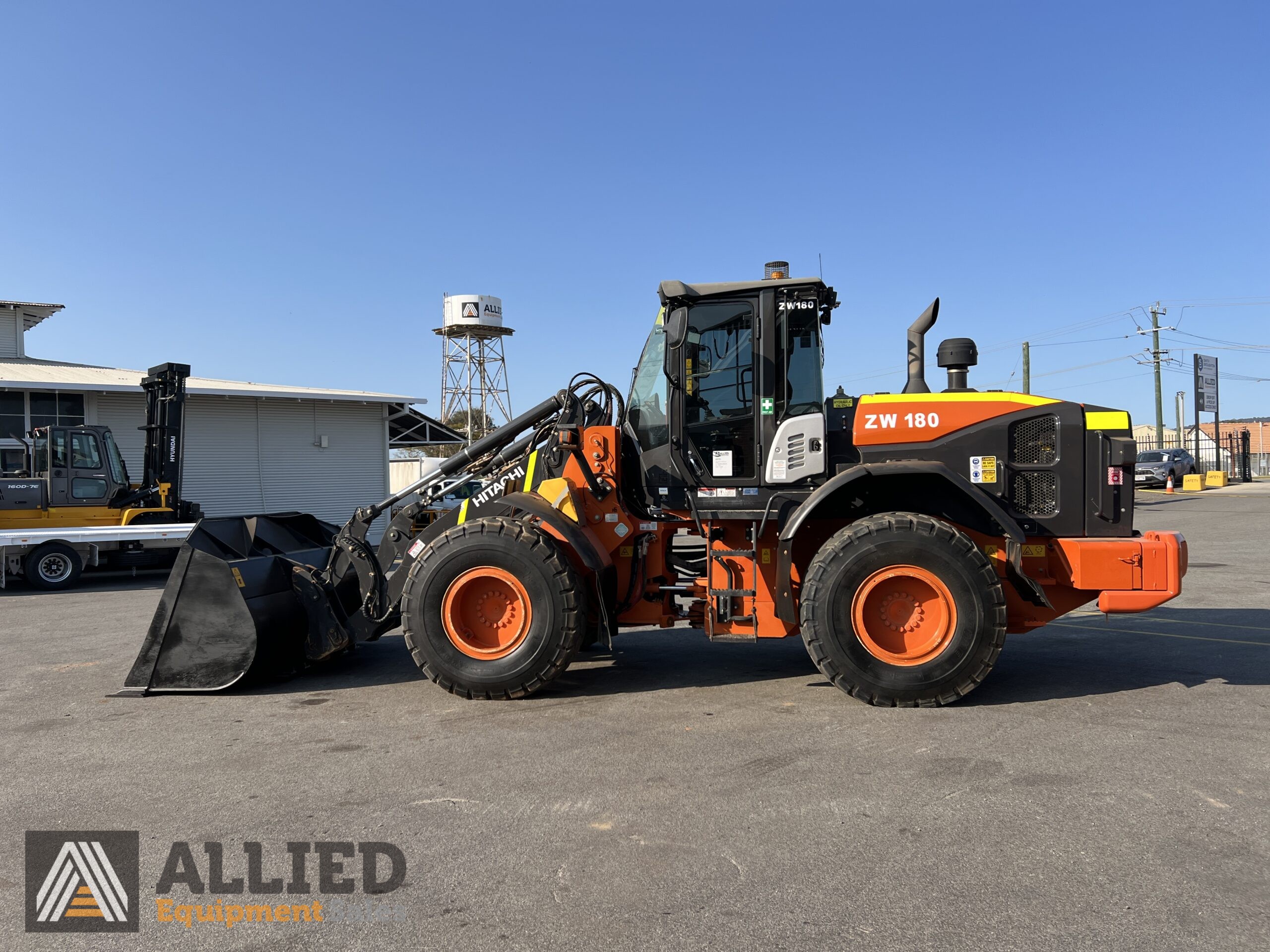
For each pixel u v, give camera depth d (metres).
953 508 5.48
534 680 5.29
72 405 19.00
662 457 5.88
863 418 5.58
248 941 2.67
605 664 6.41
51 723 5.02
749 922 2.70
